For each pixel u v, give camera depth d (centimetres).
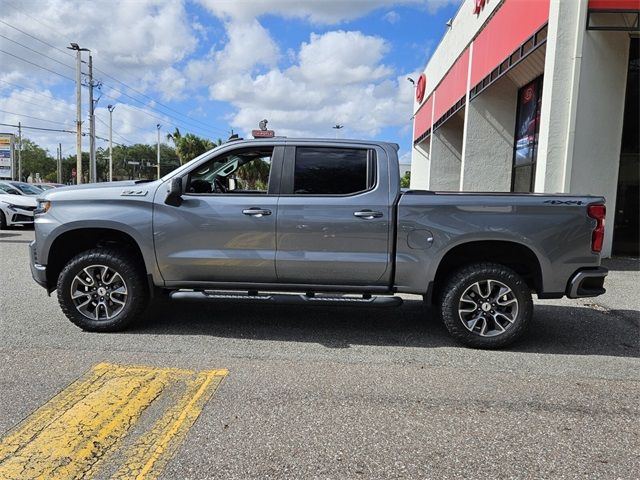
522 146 1542
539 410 366
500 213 483
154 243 505
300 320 588
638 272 920
